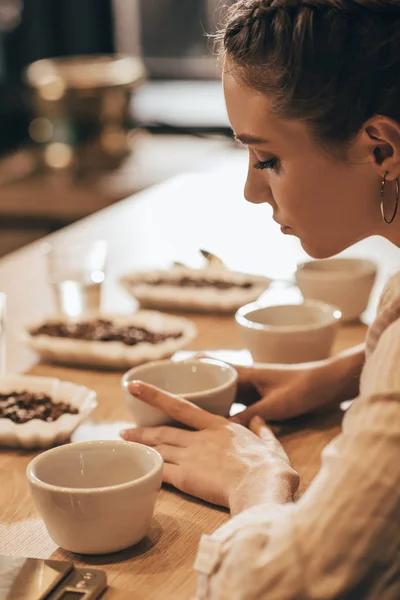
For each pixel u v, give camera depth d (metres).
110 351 1.53
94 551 0.96
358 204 0.94
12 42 4.96
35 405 1.31
